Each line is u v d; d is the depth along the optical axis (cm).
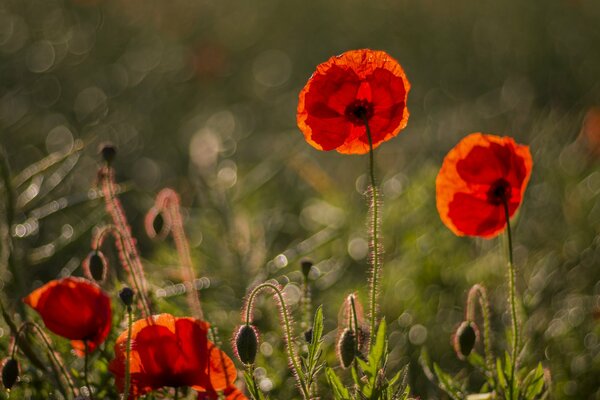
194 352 603
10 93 1741
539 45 2244
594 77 2009
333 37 2509
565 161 1372
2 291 848
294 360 631
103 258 704
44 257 947
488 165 683
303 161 1312
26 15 2267
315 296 995
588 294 1063
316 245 1058
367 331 663
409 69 2264
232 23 2536
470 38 2409
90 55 2142
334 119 659
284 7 2614
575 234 1188
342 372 786
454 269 1035
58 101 1834
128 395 597
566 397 838
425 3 2577
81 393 691
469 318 682
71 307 654
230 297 973
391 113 661
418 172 1237
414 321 948
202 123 1827
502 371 685
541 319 963
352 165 1516
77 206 1102
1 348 756
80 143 984
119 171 1454
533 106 1816
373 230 659
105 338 736
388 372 862
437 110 1952
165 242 1112
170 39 2372
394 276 1006
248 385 624
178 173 1509
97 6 2373
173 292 852
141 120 1761
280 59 2389
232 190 1202
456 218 705
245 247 1060
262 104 2056
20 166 1426
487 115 1773
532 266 1115
